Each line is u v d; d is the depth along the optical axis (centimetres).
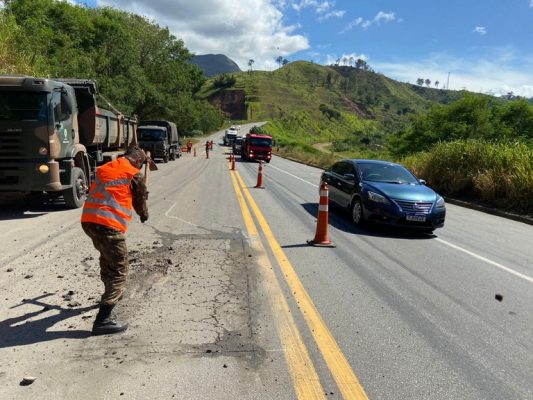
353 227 1018
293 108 19738
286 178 2250
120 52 3959
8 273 578
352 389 343
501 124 3469
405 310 513
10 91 974
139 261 650
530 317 515
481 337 452
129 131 1844
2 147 977
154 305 488
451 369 383
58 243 741
